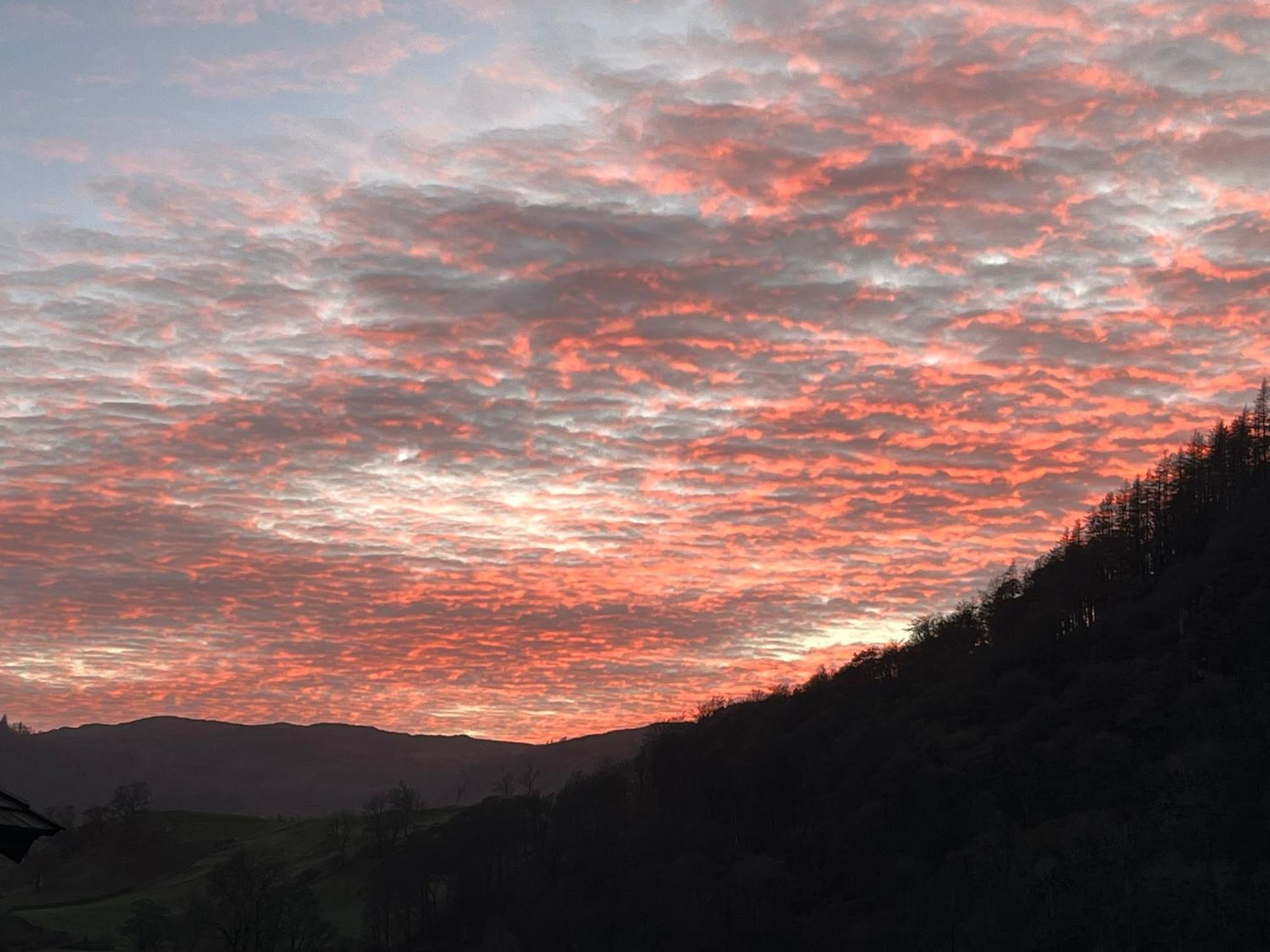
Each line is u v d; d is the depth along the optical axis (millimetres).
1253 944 151875
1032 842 195125
